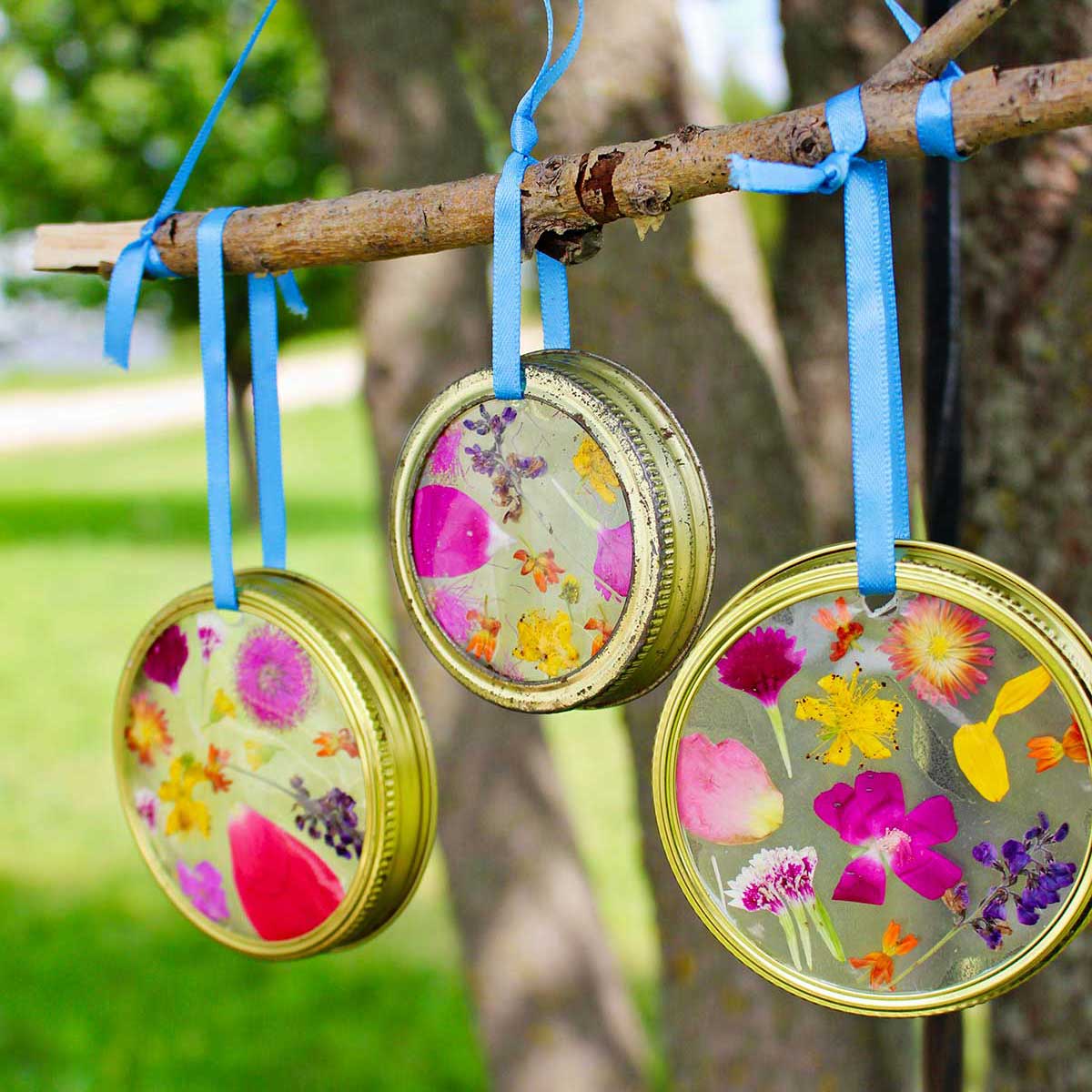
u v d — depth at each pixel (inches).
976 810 25.2
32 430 313.3
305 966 77.9
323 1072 68.2
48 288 252.1
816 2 34.2
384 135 40.5
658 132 33.9
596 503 26.0
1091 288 29.6
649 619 25.8
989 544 30.3
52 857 93.0
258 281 28.0
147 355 414.9
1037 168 29.6
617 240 34.2
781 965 25.8
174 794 28.7
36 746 113.7
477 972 47.8
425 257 41.8
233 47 200.2
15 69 210.8
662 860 36.2
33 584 168.4
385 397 42.4
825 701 25.5
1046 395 29.9
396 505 27.0
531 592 26.4
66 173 207.9
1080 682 24.7
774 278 36.2
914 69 24.5
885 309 24.7
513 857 46.8
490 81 34.9
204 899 28.7
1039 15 29.2
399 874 27.8
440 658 26.9
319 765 27.8
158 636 28.7
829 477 35.9
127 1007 73.9
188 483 244.1
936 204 28.6
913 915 25.4
